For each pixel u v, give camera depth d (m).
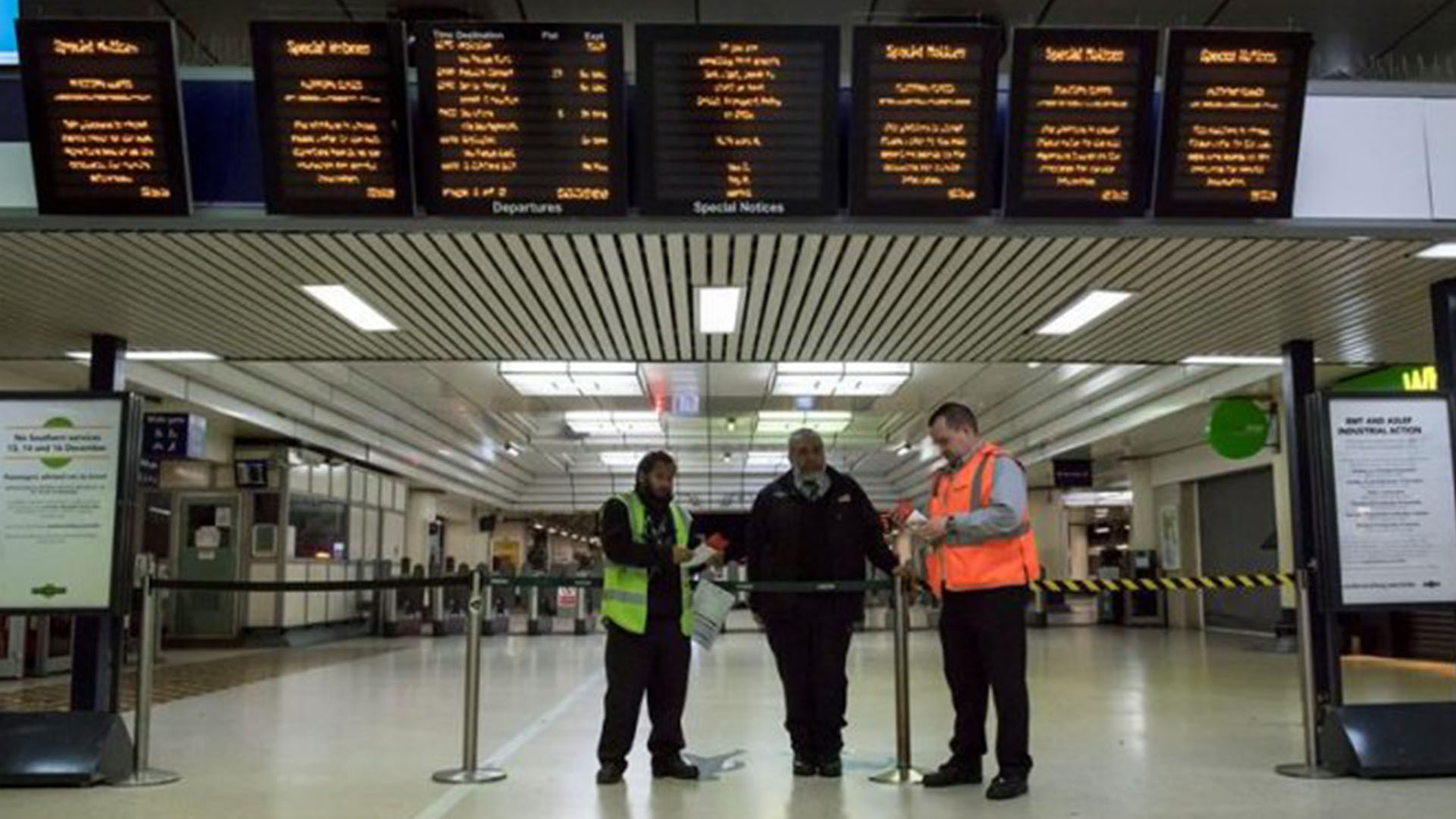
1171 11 7.30
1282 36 5.64
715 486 35.72
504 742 7.48
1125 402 17.05
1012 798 5.43
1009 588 5.54
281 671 13.62
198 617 18.77
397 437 21.75
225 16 7.29
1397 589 6.27
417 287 6.84
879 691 10.76
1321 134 5.91
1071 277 6.71
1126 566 24.84
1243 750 6.91
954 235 5.76
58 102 5.50
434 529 29.59
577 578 6.35
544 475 35.34
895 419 22.69
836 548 6.02
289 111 5.48
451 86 5.47
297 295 6.96
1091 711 8.88
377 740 7.61
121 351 8.08
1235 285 6.84
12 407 6.36
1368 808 5.24
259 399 15.95
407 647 18.84
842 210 5.66
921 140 5.57
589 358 9.16
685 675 6.09
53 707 10.12
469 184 5.51
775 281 6.89
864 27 5.51
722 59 5.50
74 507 6.30
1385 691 10.67
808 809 5.25
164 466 18.84
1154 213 5.70
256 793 5.75
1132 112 5.62
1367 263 6.41
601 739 5.97
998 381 17.91
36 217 5.62
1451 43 7.74
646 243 6.10
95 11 7.10
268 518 18.89
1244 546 20.28
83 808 5.41
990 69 5.56
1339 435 6.36
